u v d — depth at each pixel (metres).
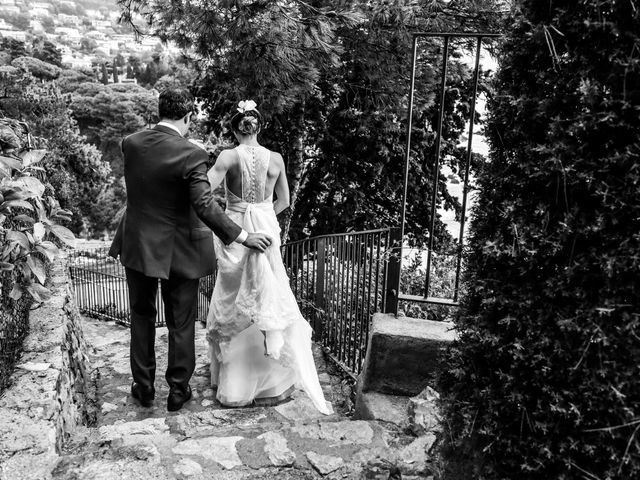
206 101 9.92
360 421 2.79
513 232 1.68
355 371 4.02
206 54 6.50
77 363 3.92
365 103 9.26
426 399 2.90
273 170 3.77
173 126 3.36
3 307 2.82
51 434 2.39
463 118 10.11
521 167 1.65
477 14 6.77
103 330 11.90
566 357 1.61
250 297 3.56
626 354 1.56
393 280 3.29
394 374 3.15
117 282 14.34
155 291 3.64
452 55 8.34
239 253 3.75
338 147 10.16
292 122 9.04
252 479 2.30
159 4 6.16
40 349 3.07
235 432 2.78
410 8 6.55
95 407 3.85
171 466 2.35
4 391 2.64
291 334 3.65
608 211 1.54
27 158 3.02
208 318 3.92
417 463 2.31
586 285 1.59
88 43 184.12
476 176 1.86
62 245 5.13
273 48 5.92
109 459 2.34
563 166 1.56
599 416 1.60
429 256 3.20
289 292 3.65
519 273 1.73
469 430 1.86
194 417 3.52
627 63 1.45
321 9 6.09
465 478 1.98
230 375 3.79
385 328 3.16
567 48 1.58
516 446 1.74
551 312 1.64
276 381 3.89
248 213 3.69
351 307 3.99
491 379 1.82
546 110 1.61
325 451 2.51
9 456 2.25
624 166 1.50
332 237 4.20
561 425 1.67
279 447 2.52
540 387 1.68
